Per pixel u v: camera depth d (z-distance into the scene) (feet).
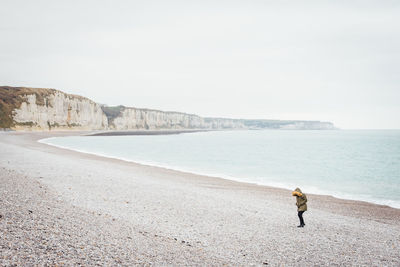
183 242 32.50
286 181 97.35
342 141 418.10
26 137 317.42
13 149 153.07
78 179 71.67
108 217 39.50
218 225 40.93
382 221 48.83
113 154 178.09
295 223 44.21
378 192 80.38
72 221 34.71
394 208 60.13
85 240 28.60
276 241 35.27
